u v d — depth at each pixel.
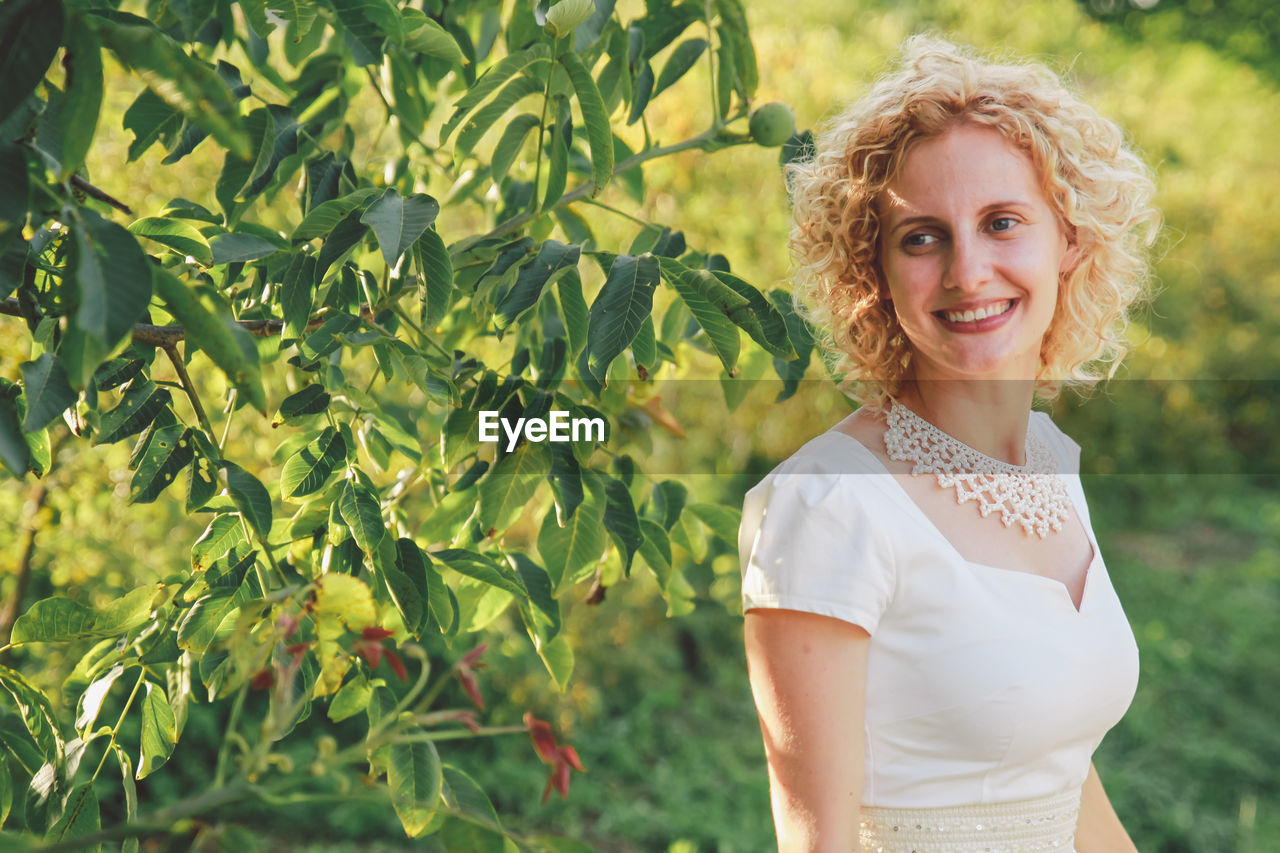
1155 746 5.05
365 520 1.32
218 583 1.33
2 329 1.89
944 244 1.31
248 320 1.45
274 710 0.87
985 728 1.26
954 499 1.35
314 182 1.51
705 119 5.11
